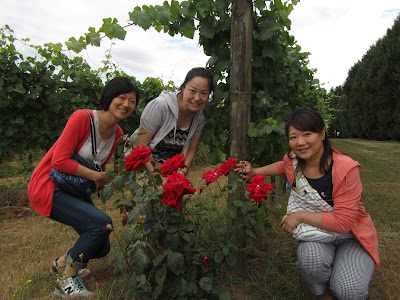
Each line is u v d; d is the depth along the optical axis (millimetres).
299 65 3561
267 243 2791
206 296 1709
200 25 2219
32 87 4465
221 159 2479
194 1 2166
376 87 15742
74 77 5211
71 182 1975
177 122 2201
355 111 17344
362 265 1623
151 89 6559
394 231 3271
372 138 16609
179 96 2162
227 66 2223
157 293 1564
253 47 2299
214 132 2480
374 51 16859
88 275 2426
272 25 2158
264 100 2344
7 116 4438
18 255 2803
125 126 6285
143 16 2121
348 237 1754
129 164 1569
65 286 2076
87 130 2010
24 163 5062
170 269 1627
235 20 2066
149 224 1684
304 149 1668
